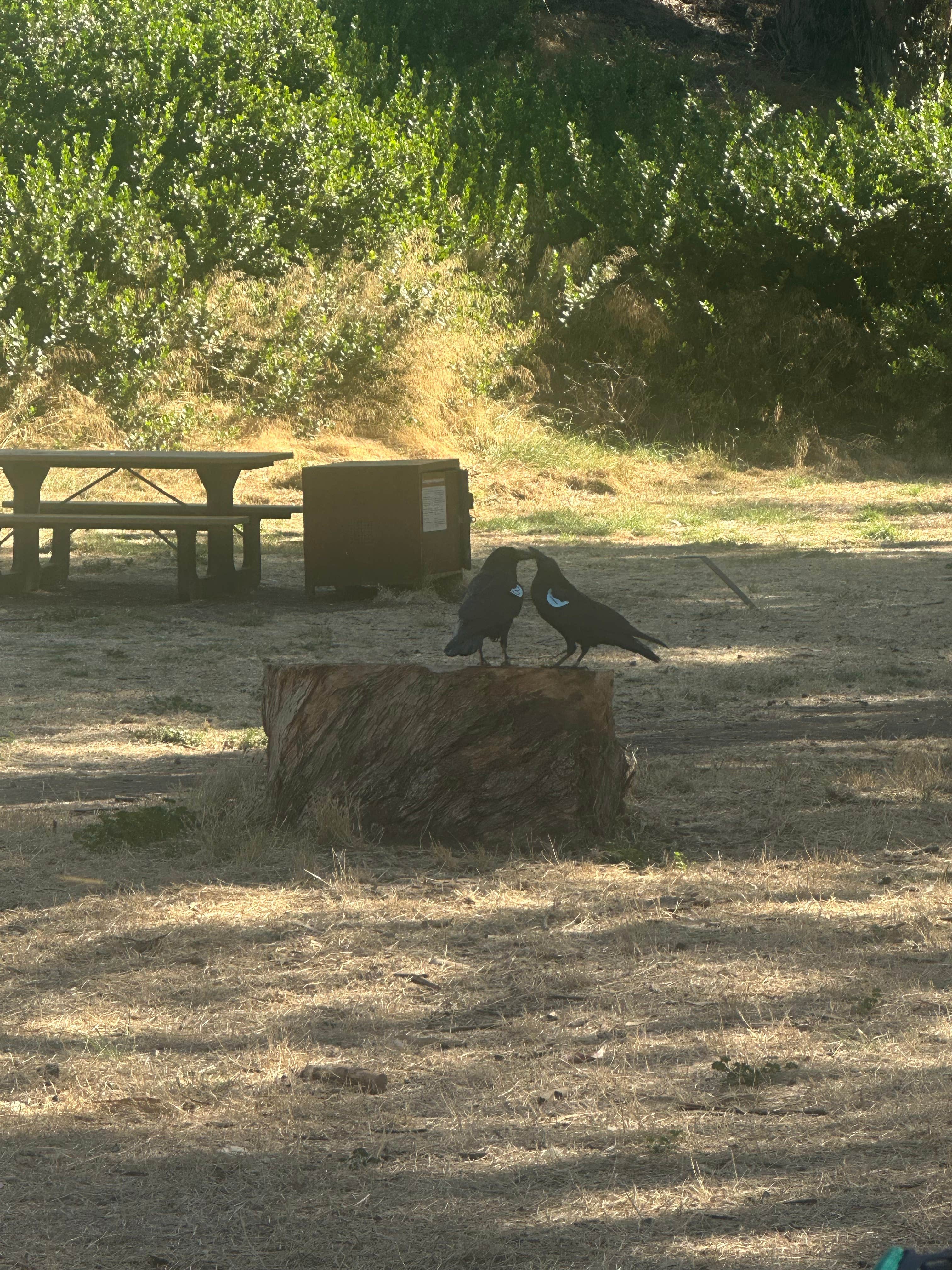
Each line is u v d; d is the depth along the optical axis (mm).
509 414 27953
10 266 24281
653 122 35406
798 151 32031
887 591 15219
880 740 8883
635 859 6391
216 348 25625
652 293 31734
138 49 28312
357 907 5766
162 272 26359
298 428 25688
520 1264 3158
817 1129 3771
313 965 5113
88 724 9398
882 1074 4102
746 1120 3842
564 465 26375
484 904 5812
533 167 33094
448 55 37969
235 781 7504
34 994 4812
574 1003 4746
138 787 7754
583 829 6703
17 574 14953
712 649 12281
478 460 26031
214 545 15109
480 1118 3879
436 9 38625
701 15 45625
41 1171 3578
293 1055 4309
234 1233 3297
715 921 5574
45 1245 3234
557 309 30625
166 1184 3520
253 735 9039
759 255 31391
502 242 31297
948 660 11656
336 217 29375
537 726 6723
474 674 6805
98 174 25672
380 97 33875
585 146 32812
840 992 4785
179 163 27703
